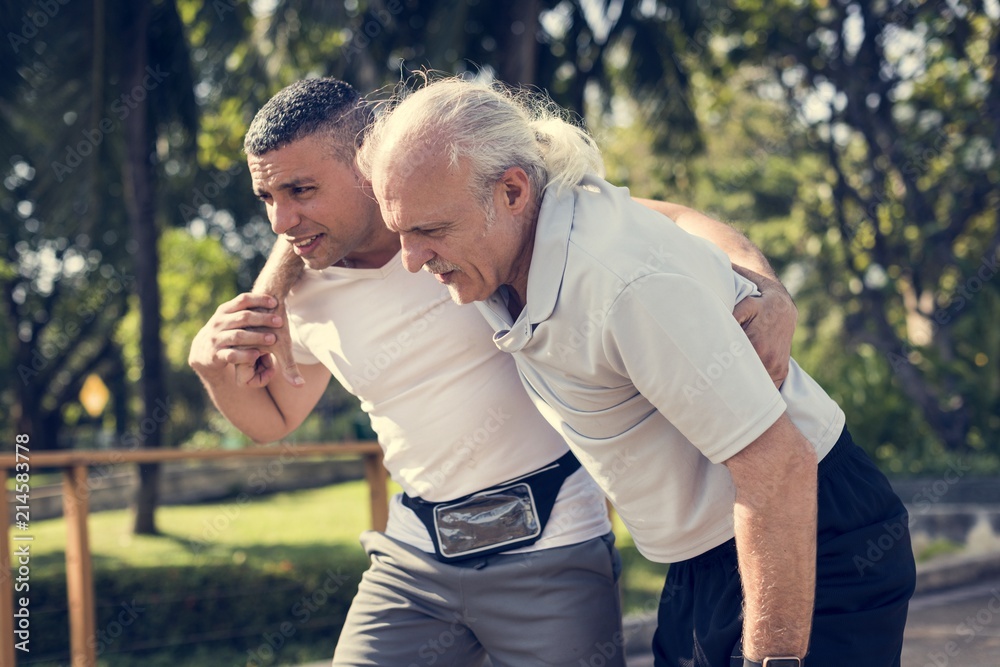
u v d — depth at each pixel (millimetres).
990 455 10320
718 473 1567
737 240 1701
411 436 1874
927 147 11602
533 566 1820
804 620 1385
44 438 22500
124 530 10633
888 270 11711
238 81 10016
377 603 1957
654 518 1620
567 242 1437
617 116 10969
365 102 1772
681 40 9906
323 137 1692
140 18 8883
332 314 1910
